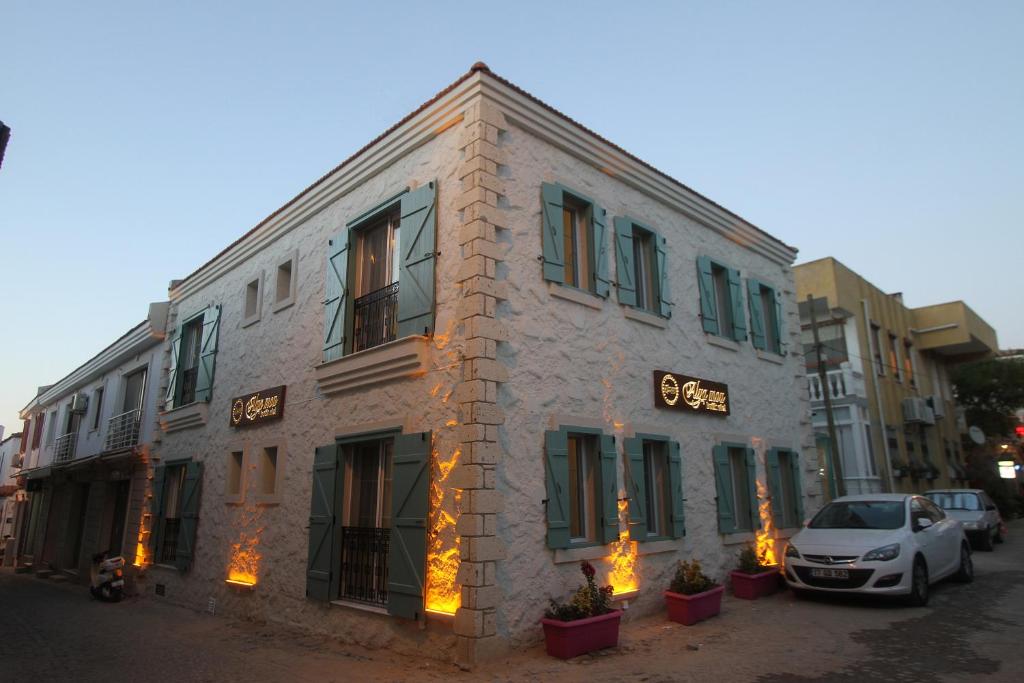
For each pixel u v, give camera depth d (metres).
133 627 9.48
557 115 8.34
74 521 18.31
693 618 7.75
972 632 6.76
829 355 20.09
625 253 9.22
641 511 8.42
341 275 9.08
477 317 6.82
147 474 13.72
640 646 6.74
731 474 10.42
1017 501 26.88
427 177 8.05
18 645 8.18
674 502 9.05
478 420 6.54
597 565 7.63
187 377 13.68
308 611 8.25
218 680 6.25
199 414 12.04
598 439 8.09
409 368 7.43
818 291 19.75
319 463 8.58
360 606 7.43
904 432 21.38
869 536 8.62
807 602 8.85
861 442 18.11
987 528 15.07
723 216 11.55
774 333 12.61
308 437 9.08
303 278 10.13
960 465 25.50
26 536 22.52
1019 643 6.24
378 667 6.42
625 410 8.60
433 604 6.55
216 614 10.16
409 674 6.04
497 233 7.34
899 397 21.86
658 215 10.27
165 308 14.61
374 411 7.93
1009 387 26.16
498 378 6.84
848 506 9.67
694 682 5.45
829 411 15.14
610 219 9.21
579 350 8.09
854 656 6.02
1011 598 8.68
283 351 10.17
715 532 9.80
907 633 6.83
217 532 10.77
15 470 27.64
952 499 16.30
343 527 8.12
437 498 6.78
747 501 10.66
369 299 8.77
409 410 7.40
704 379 10.28
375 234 9.16
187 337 14.01
